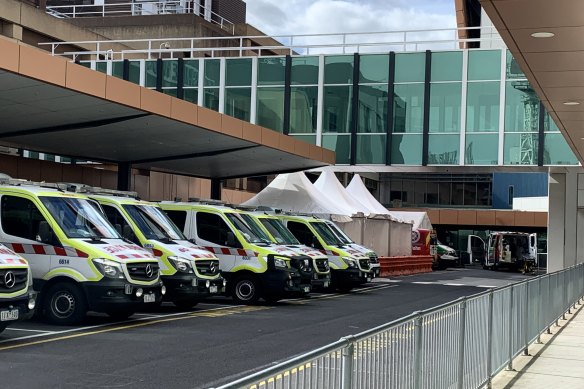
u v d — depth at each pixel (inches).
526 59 468.8
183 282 616.1
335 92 1359.5
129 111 777.6
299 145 1102.4
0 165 919.0
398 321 222.8
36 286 516.7
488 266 2071.9
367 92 1344.7
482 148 1288.1
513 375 411.5
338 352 179.3
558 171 1299.2
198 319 590.9
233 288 729.0
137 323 551.2
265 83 1393.9
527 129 1268.5
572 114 638.5
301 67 1378.0
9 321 416.8
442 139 1306.6
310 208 1136.2
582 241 1296.8
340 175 2122.3
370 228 1275.8
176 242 642.8
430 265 1718.8
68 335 475.5
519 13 378.6
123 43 2294.5
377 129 1337.4
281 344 471.2
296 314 652.7
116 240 551.2
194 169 1254.3
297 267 732.0
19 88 676.7
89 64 1510.8
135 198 677.9
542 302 566.3
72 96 708.0
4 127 858.1
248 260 725.9
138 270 530.6
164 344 455.8
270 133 1019.9
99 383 337.7
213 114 892.0
